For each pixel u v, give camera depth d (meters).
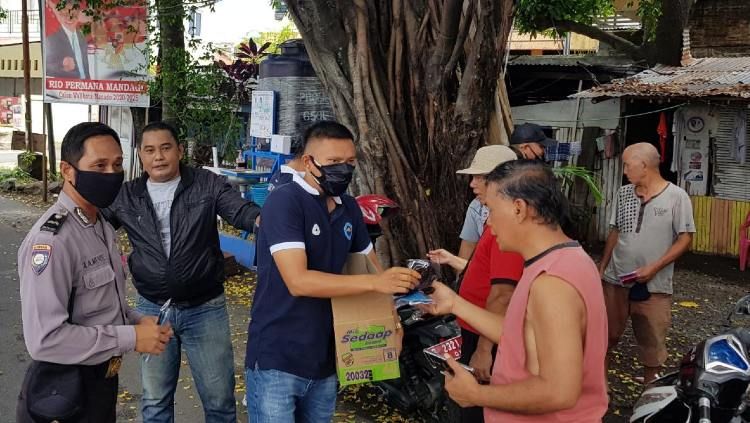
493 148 3.40
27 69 15.38
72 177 2.56
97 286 2.65
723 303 7.90
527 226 2.20
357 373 2.80
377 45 5.18
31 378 2.54
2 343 5.95
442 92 5.02
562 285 2.05
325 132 2.81
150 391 3.60
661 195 4.46
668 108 9.73
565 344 2.00
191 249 3.52
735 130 9.79
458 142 4.97
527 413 2.12
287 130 7.18
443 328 4.19
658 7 10.16
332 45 5.25
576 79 11.30
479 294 3.37
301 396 2.94
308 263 2.85
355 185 5.30
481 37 4.79
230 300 7.34
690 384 3.25
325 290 2.65
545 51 17.88
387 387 4.46
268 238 2.78
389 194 5.06
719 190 10.09
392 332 2.85
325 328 2.91
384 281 2.62
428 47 5.04
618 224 4.66
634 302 4.64
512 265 3.01
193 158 11.84
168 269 3.51
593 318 2.09
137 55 11.63
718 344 3.26
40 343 2.43
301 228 2.78
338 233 2.95
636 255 4.54
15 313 6.78
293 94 7.13
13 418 4.57
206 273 3.57
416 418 4.55
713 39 11.56
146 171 3.66
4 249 9.57
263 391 2.90
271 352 2.88
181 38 11.35
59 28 11.73
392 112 5.14
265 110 7.35
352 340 2.79
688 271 9.33
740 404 3.22
